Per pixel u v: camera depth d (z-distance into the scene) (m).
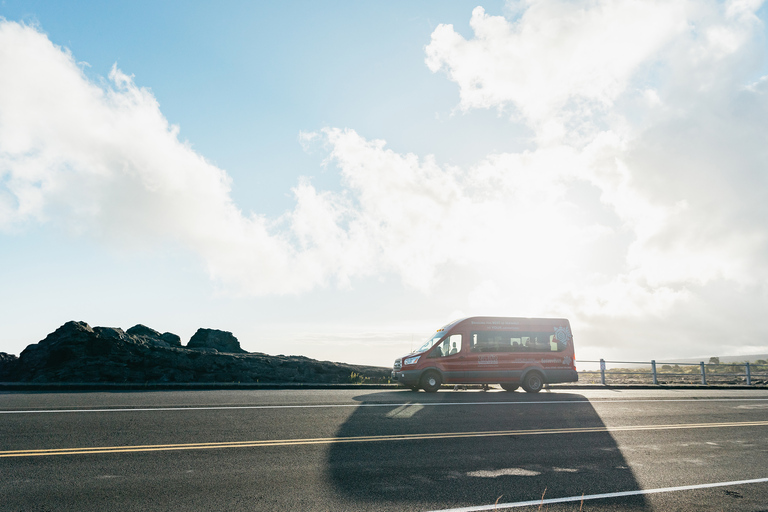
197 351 19.45
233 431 8.52
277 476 6.06
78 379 16.34
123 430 8.36
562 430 9.49
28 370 17.23
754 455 7.85
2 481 5.61
